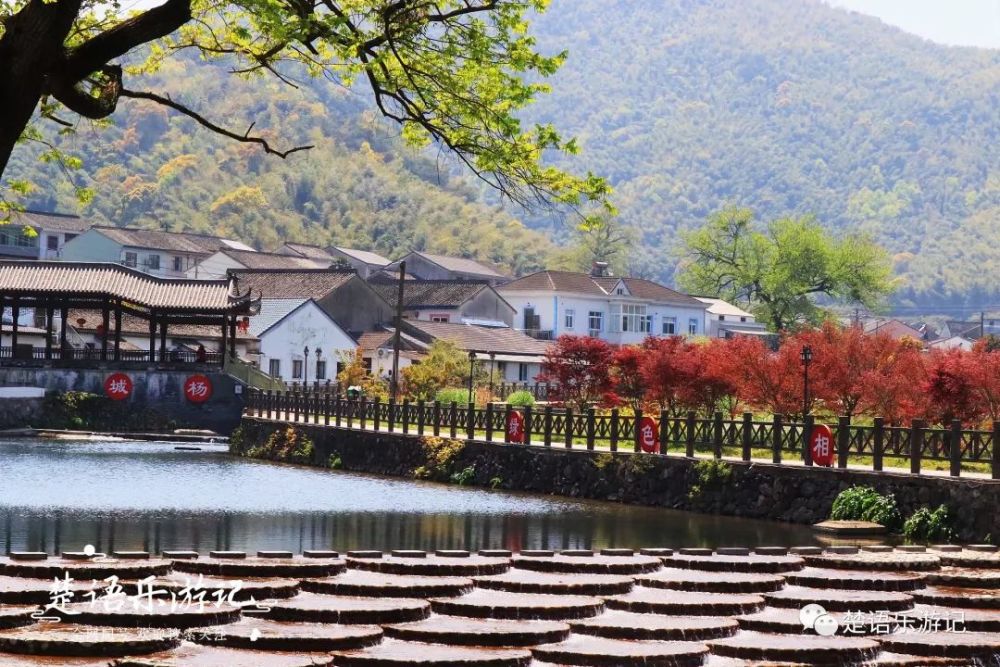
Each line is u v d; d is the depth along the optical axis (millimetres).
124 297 69312
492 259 167125
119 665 14047
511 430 46719
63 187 156375
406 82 16844
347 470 53969
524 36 16859
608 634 16125
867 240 104438
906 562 20750
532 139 16875
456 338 91000
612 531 33344
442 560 20328
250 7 15664
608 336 110312
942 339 161250
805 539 31797
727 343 49250
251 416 65688
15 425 67688
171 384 70625
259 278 97812
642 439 41688
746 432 38031
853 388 44625
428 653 14898
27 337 81125
